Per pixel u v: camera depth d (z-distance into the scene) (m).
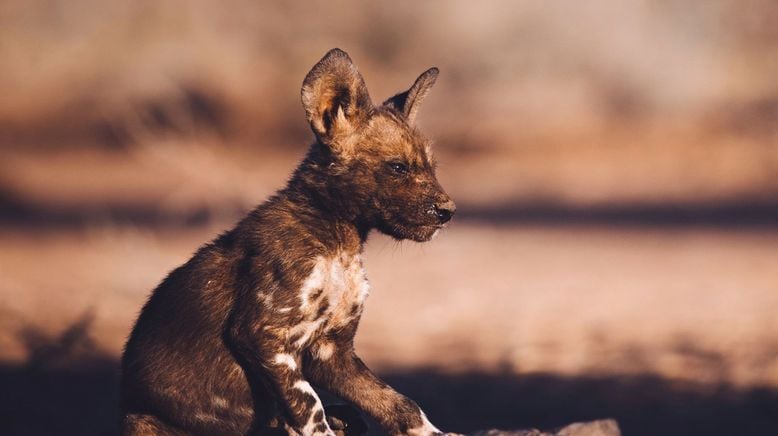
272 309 10.10
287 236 10.42
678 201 39.59
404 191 10.91
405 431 10.42
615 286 24.33
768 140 49.34
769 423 13.95
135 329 10.65
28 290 22.97
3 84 58.12
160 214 36.75
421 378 16.34
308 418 10.04
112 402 15.45
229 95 54.44
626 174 45.59
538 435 10.80
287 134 54.72
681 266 27.05
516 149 51.53
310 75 10.72
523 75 58.88
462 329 20.09
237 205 35.66
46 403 15.33
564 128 53.56
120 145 53.50
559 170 47.22
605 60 57.38
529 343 18.72
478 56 59.72
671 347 18.12
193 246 29.97
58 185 44.50
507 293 23.81
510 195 42.25
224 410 10.39
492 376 16.58
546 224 35.50
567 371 16.80
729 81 55.81
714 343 18.30
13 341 18.55
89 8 59.75
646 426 13.96
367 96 11.02
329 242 10.59
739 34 57.56
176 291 10.48
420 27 62.47
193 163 37.28
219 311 10.29
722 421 14.09
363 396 10.55
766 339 18.44
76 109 56.56
